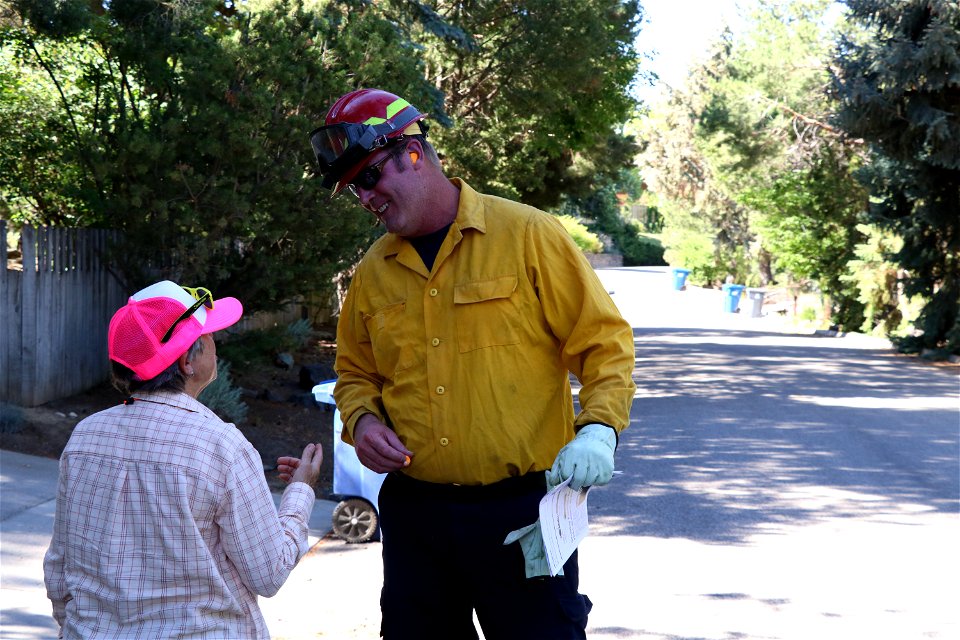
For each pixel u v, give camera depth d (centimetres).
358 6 1166
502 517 281
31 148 1089
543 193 2755
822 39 3219
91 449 246
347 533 706
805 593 609
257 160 963
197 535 240
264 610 554
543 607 282
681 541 724
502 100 1889
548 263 283
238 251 1084
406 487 294
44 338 959
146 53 973
